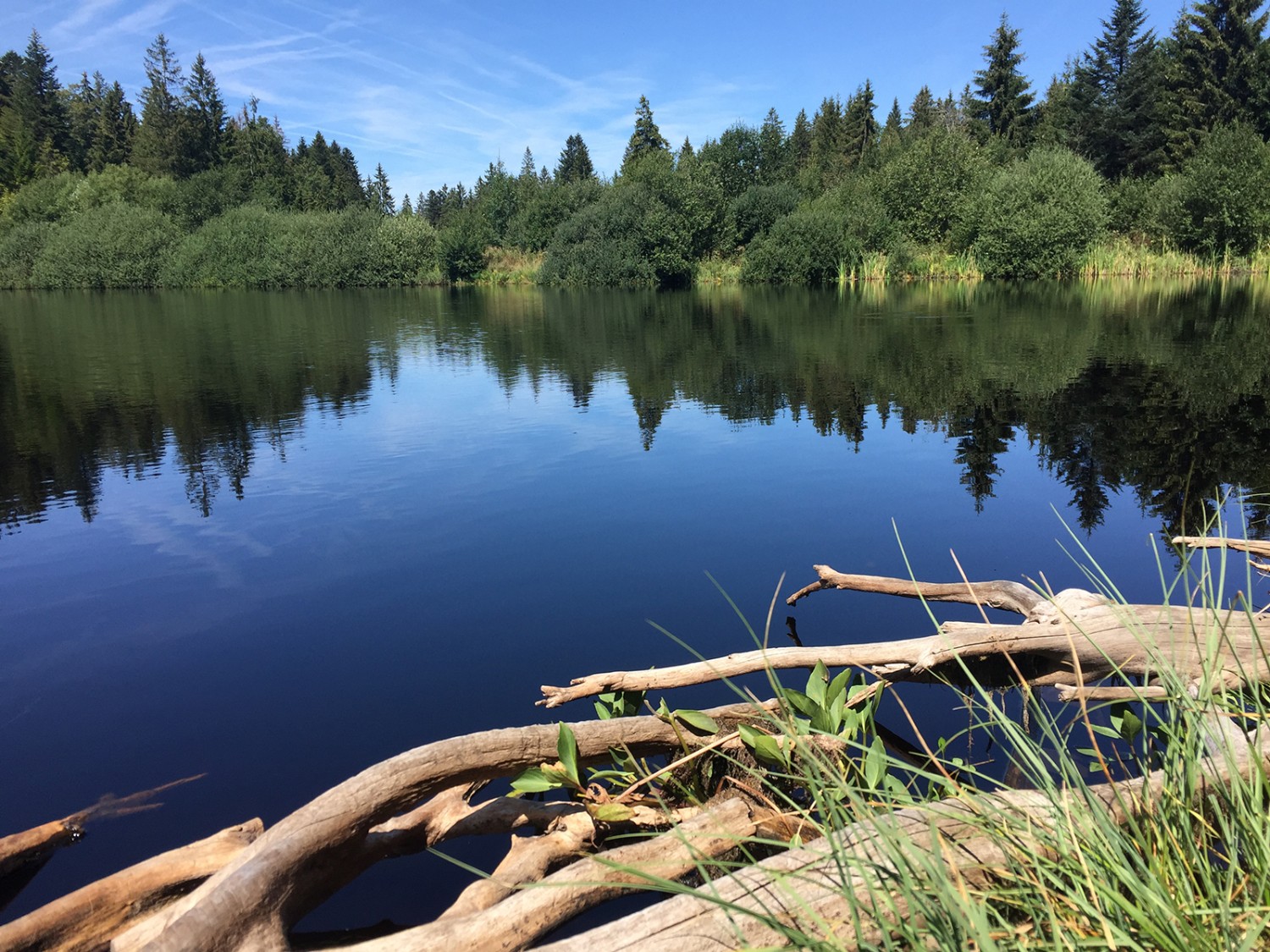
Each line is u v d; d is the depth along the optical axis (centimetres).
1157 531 382
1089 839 128
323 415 714
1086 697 216
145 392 830
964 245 2756
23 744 231
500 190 4525
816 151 5966
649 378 907
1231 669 201
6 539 404
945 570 346
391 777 171
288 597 330
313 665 274
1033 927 121
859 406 718
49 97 5384
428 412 730
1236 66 3491
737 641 288
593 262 3222
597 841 191
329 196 5147
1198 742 147
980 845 139
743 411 714
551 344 1245
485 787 220
